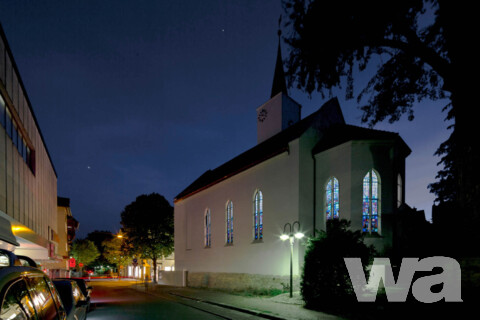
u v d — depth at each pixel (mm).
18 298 2539
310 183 19672
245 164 24531
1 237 11281
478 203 9266
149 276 51750
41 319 2922
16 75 13938
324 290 11938
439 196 22875
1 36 11516
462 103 9969
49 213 27297
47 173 25594
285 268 19141
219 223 27312
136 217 39438
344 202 17734
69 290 5906
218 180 27375
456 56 10148
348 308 11047
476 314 7992
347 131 20484
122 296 21234
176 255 36156
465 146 9797
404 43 11812
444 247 10438
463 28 9852
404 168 19828
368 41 12109
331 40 11977
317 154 19797
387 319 9141
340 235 12227
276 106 29250
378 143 17766
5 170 12531
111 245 50500
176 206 37844
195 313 12805
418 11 11156
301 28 12414
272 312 11641
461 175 9938
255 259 22031
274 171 21328
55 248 32719
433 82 12781
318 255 12273
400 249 15383
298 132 20359
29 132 17266
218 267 26656
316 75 13273
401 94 13086
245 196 24047
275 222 20641
